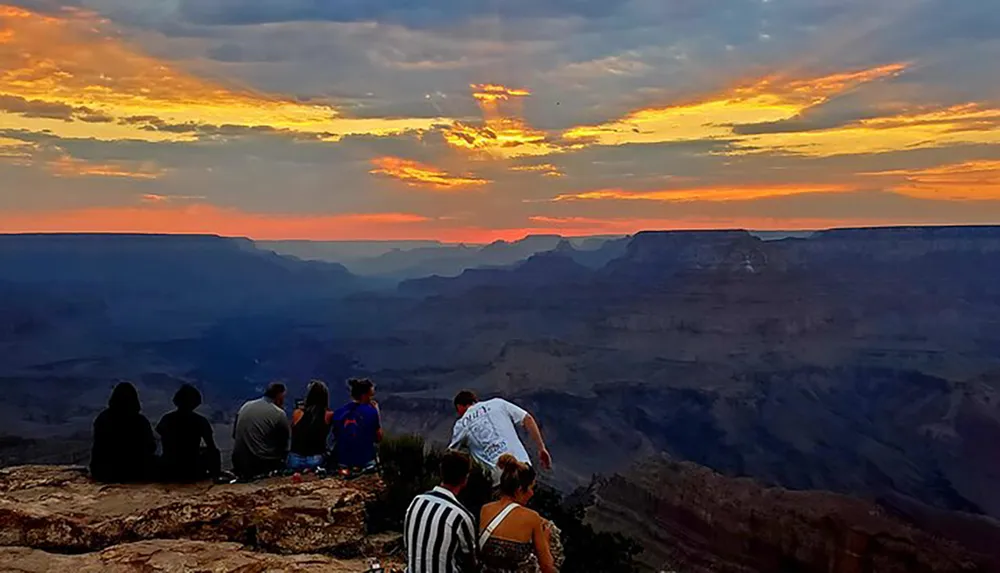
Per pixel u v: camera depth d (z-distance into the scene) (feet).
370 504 33.86
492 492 28.22
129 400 37.29
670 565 137.90
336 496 33.37
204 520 32.30
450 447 30.04
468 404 30.99
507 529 21.61
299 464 37.55
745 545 138.10
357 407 38.04
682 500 148.97
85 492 35.12
